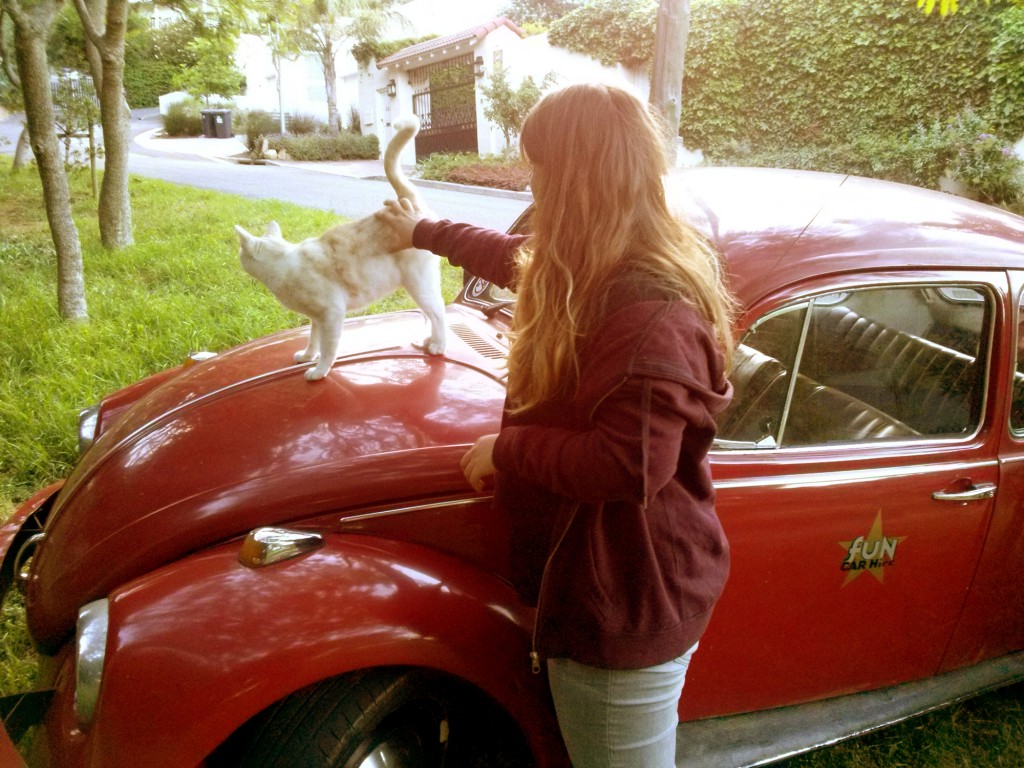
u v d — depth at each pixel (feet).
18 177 48.47
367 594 5.52
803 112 50.21
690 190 8.32
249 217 33.12
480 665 5.78
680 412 4.00
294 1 34.81
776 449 6.63
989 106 42.47
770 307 6.37
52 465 12.54
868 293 6.77
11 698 5.59
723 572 4.87
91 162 40.16
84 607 5.71
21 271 26.00
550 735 6.20
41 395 14.33
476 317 9.30
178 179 54.19
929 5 13.07
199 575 5.54
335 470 6.18
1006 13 40.78
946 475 7.04
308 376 7.34
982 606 7.77
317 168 69.82
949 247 7.11
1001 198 39.34
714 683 6.84
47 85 18.83
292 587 5.43
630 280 4.14
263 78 117.80
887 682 7.70
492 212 40.47
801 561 6.68
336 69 101.30
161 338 17.17
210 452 6.55
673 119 18.74
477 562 6.30
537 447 4.40
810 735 7.09
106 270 24.82
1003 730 8.52
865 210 7.64
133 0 44.42
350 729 5.41
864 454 6.84
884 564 7.01
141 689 4.93
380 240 6.97
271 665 5.05
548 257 4.34
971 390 7.30
